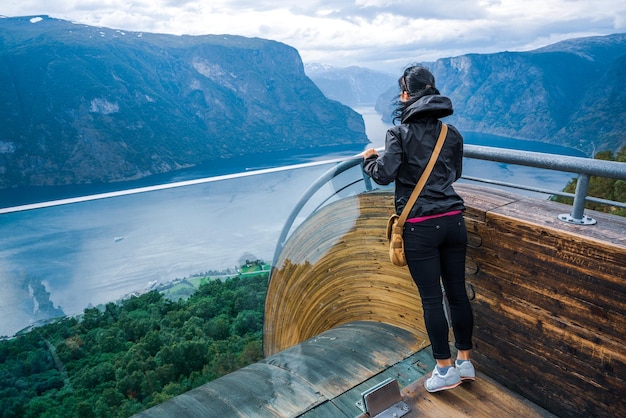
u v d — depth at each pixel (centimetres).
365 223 267
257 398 199
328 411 206
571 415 189
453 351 254
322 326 253
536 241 188
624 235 170
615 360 167
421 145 182
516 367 211
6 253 129
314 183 193
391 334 283
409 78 188
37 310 130
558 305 185
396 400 206
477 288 223
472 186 251
